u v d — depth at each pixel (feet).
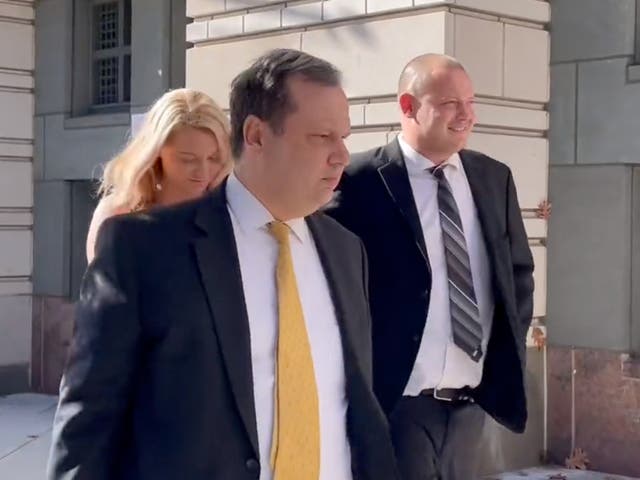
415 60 15.01
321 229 9.33
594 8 23.39
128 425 8.46
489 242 15.03
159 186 13.16
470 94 14.80
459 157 15.35
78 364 8.30
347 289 9.19
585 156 23.57
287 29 25.88
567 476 22.99
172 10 31.78
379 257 14.69
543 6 24.09
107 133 33.65
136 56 32.48
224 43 27.63
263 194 8.73
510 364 14.89
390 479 9.06
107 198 13.34
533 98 23.97
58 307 35.50
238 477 8.14
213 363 8.22
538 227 24.06
